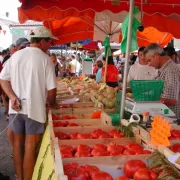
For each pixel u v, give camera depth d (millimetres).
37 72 3359
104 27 7234
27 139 3451
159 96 3000
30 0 4062
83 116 3908
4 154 5375
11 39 12672
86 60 16703
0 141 6234
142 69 4844
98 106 4027
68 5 4266
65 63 17109
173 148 2164
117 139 2516
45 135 3172
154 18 4824
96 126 2939
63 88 6879
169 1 4020
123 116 3047
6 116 8586
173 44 9203
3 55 9922
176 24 4879
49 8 4199
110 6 4367
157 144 2035
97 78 8656
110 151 2217
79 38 8109
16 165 3656
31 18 4473
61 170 1593
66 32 7840
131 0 2836
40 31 3561
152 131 2123
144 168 1787
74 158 1933
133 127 2586
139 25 2953
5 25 12344
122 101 3023
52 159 2061
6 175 4379
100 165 1952
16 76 3357
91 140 2488
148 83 2920
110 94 4012
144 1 4000
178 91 3338
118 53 15242
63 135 2797
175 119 2918
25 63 3350
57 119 3590
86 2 4297
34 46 3574
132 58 10547
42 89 3420
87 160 1944
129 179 1812
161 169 1773
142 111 2902
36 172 2887
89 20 7125
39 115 3412
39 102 3402
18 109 3367
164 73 3385
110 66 7402
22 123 3506
